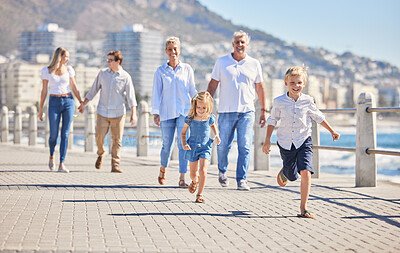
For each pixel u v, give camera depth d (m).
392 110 8.02
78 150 19.14
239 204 6.85
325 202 7.03
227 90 8.62
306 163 6.20
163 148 8.72
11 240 4.61
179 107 8.62
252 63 8.72
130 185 8.64
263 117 8.91
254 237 4.95
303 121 6.32
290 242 4.76
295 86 6.32
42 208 6.30
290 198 7.40
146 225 5.42
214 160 13.26
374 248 4.55
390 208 6.58
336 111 9.17
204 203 6.90
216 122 13.29
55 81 10.73
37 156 15.51
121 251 4.31
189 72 8.80
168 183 9.02
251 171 11.52
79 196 7.32
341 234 5.12
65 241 4.61
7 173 10.41
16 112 22.94
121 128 10.95
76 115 18.28
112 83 10.85
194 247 4.52
